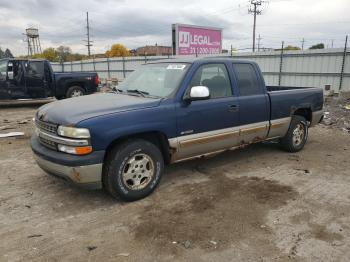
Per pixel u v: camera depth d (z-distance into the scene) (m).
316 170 5.69
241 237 3.53
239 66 5.56
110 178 4.14
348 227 3.76
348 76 17.45
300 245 3.39
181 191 4.71
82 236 3.54
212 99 5.03
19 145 7.34
